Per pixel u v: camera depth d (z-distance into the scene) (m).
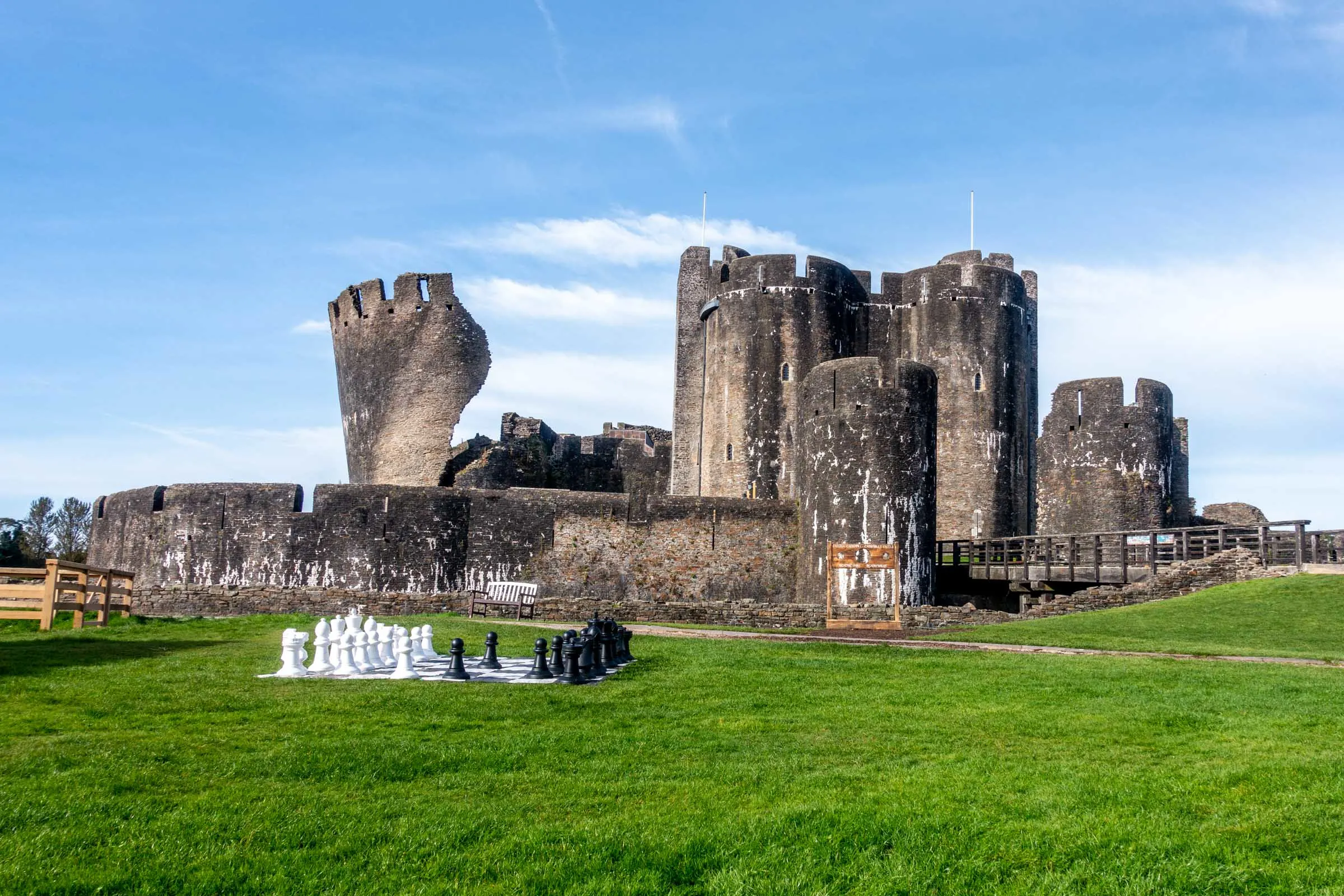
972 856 9.62
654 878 9.17
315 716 14.61
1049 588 41.38
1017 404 52.88
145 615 35.94
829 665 20.39
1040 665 20.47
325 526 42.81
